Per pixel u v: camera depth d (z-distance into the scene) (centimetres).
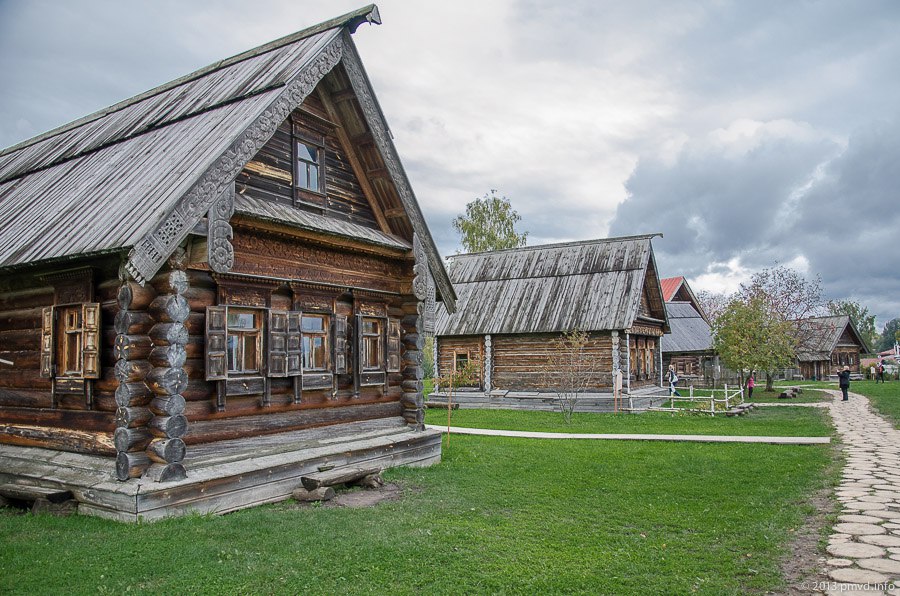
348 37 1188
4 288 1066
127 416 845
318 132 1225
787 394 3331
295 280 1105
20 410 1027
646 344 3228
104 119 1430
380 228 1374
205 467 934
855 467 1286
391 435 1308
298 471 1034
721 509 960
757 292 4319
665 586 644
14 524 804
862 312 11150
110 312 920
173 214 828
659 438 1731
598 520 902
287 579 644
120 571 648
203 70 1350
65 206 1016
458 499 1021
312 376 1141
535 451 1523
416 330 1388
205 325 942
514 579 659
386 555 720
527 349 2967
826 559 720
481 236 5638
